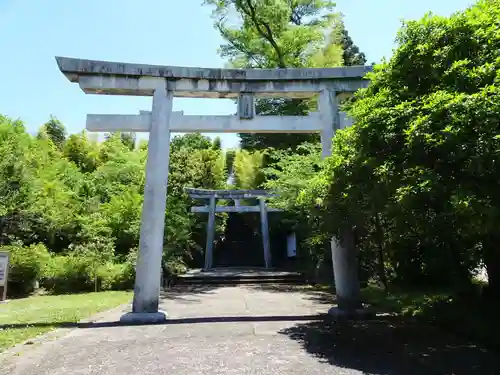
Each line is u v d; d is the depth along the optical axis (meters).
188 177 16.94
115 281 13.09
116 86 7.82
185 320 7.11
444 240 5.73
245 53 17.12
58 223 15.45
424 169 4.13
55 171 18.84
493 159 3.40
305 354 4.63
